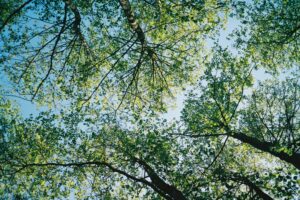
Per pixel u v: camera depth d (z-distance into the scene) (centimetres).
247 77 1484
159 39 1499
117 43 1530
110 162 1582
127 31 1606
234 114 1519
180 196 1348
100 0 1478
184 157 1482
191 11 1310
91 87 1680
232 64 1485
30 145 1534
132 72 1486
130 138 1524
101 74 1670
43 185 1481
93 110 1620
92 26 1548
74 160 1570
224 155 1717
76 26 1328
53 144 1549
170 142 1485
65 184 1535
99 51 1638
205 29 1427
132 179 1509
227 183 1416
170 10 1255
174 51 1510
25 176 1551
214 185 1381
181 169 1449
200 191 1358
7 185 1526
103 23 1521
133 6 1585
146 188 1464
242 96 1518
